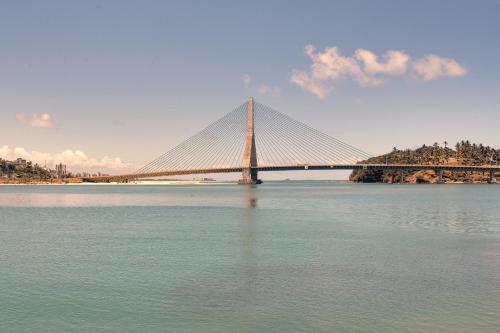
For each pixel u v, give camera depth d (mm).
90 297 31406
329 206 112188
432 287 32906
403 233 60406
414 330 25344
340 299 30328
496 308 28469
